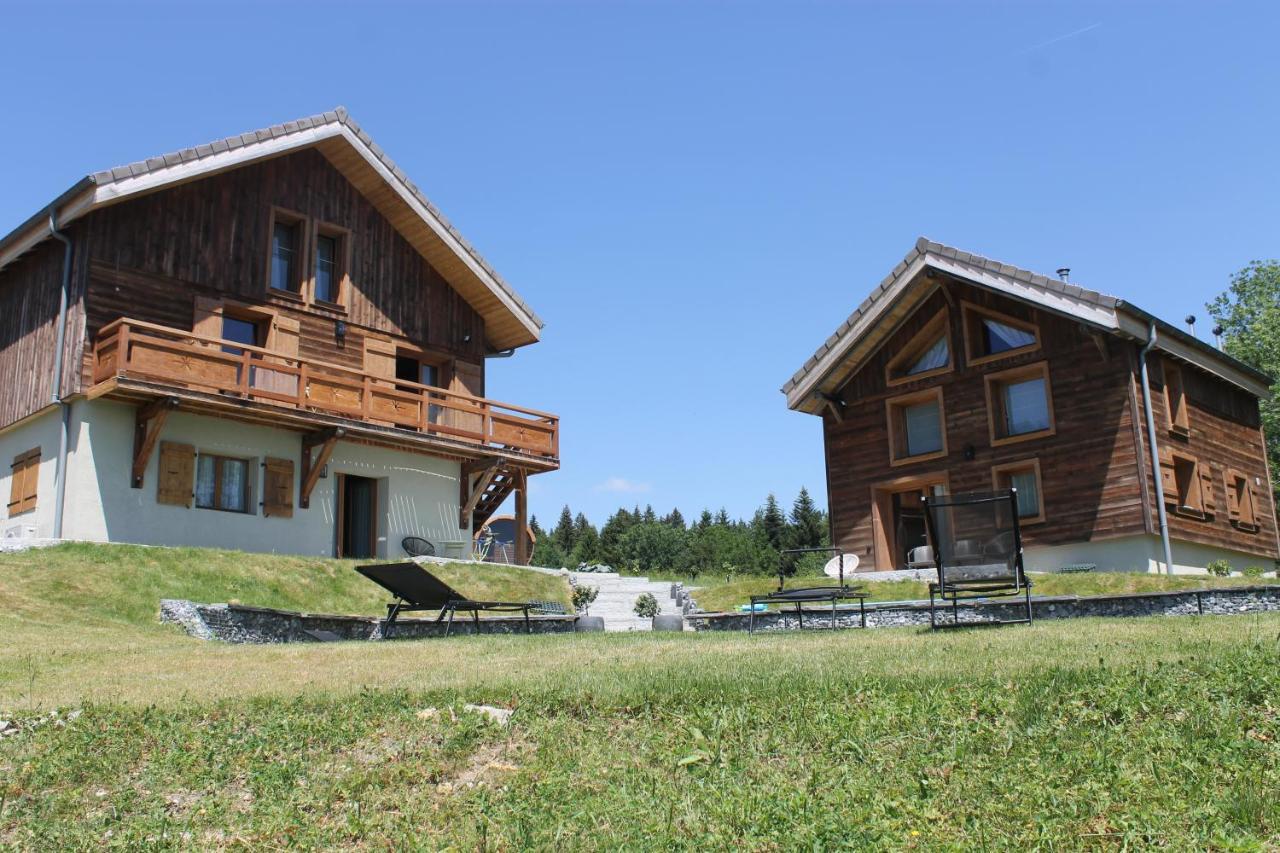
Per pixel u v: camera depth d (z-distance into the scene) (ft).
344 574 63.31
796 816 17.69
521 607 52.60
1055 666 24.63
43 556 54.80
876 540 76.54
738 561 175.63
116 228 65.21
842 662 28.02
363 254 77.41
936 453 74.64
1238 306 123.03
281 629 49.60
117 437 63.82
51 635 43.01
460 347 82.53
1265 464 83.97
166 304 66.49
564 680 26.73
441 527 78.38
